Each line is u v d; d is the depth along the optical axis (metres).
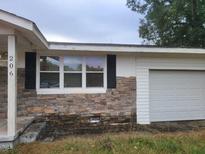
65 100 11.65
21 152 6.88
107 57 12.16
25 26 7.27
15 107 7.49
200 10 22.42
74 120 11.68
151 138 8.18
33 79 11.31
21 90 11.18
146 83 12.73
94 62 12.06
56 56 11.64
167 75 13.26
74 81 11.84
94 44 11.48
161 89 13.15
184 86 13.53
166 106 13.21
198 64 13.61
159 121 13.09
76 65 11.86
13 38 7.56
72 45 11.25
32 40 8.84
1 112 10.87
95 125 11.88
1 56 11.12
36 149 7.13
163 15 23.77
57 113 11.53
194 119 13.65
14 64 7.54
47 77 11.55
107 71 12.13
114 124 12.10
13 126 7.36
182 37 23.84
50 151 6.98
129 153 6.78
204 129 11.23
